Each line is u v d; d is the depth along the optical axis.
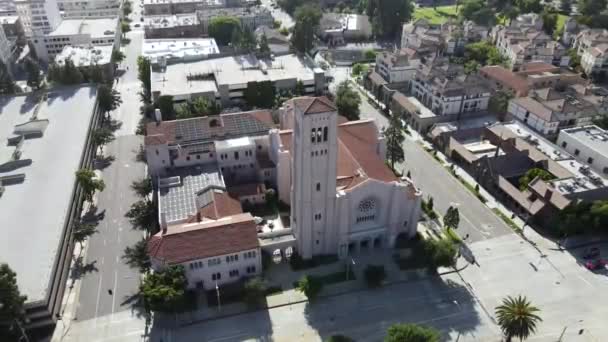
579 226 122.81
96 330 99.62
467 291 110.25
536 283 112.44
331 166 105.44
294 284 111.69
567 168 145.25
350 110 182.25
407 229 125.25
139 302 106.56
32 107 179.12
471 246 124.12
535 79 199.38
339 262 118.50
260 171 143.12
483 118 183.75
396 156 152.00
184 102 187.00
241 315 103.75
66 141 153.75
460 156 160.12
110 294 108.62
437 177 154.50
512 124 173.25
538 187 133.75
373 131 138.62
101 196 143.25
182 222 118.12
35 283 98.75
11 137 155.00
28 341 94.12
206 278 108.31
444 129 172.25
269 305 105.94
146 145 137.12
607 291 110.19
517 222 133.38
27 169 138.12
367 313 104.56
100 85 190.75
